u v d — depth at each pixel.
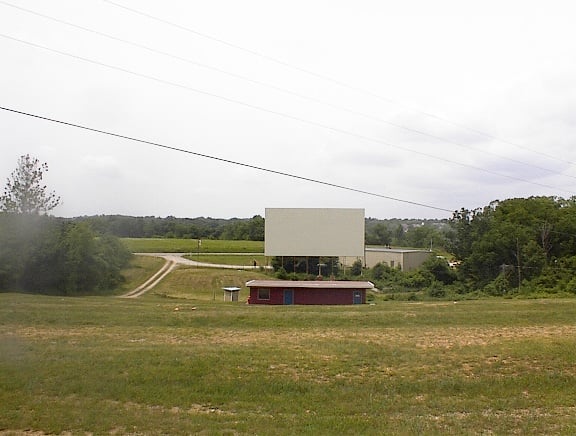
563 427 11.34
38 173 49.41
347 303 42.28
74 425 10.80
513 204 69.94
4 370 14.56
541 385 14.72
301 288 42.56
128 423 10.97
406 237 124.69
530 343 19.33
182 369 14.87
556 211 68.00
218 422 11.24
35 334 21.12
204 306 33.44
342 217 58.91
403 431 10.90
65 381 13.75
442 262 65.81
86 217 63.59
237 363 15.65
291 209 58.97
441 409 12.62
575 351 17.69
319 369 15.46
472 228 67.19
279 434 10.52
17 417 11.14
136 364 15.23
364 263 74.56
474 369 15.78
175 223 122.62
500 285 55.53
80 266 50.03
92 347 17.97
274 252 58.88
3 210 47.75
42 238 48.38
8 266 45.28
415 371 15.47
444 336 21.61
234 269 66.81
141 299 42.81
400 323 26.27
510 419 11.88
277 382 14.17
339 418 11.76
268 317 26.72
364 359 16.58
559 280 55.53
